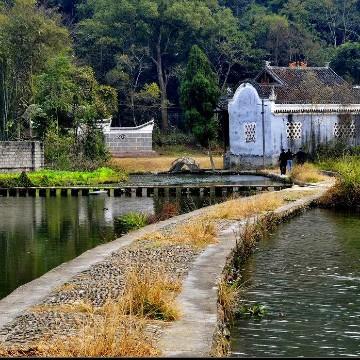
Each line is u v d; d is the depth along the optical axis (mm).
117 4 95062
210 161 71438
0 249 25094
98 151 62531
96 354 10188
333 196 34375
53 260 22844
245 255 21562
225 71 99875
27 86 71062
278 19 100750
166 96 97875
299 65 71625
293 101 60906
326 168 52469
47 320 12344
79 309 13078
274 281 18141
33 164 58750
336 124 61531
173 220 27188
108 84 92562
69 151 61156
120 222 32188
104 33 95688
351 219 30219
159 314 12594
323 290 17094
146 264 17500
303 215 31750
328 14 111375
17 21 72062
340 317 14727
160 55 96750
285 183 48406
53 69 65000
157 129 91312
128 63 92438
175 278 15773
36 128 64438
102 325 11312
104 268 17156
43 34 73000
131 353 10266
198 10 96312
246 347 12828
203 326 12039
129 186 47188
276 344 12984
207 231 22469
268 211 29156
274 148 60375
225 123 67000
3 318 12555
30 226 31297
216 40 98625
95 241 26688
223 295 14789
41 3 106000
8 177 50312
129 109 95125
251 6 115000
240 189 45406
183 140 90312
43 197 46312
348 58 94688
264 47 102750
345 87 64812
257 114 61750
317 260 20938
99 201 42875
